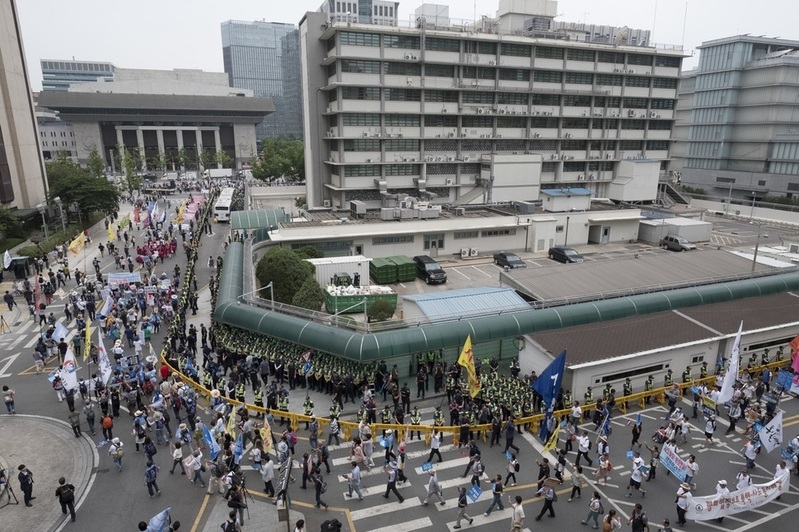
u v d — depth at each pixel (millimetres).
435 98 72625
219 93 189500
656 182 85875
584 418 27438
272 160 117500
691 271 44094
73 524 19359
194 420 25203
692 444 25391
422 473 22734
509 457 23938
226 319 33688
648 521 19953
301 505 20547
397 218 57750
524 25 82688
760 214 85938
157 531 17547
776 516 20516
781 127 99375
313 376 29234
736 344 25891
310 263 44188
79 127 163500
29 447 24312
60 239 62812
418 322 32531
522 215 62250
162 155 157500
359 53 67188
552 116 79375
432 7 74438
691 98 118812
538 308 35594
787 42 103312
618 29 84750
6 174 68000
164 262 56250
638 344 30812
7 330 38406
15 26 72062
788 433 26312
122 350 32500
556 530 19297
